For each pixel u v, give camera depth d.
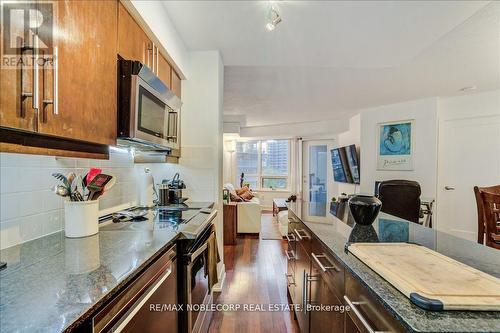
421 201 4.02
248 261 3.43
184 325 1.41
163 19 1.85
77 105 1.02
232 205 4.23
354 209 1.58
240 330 1.97
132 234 1.33
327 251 1.23
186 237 1.40
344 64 2.86
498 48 2.51
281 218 4.85
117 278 0.81
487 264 0.98
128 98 1.37
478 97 4.01
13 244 1.11
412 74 3.21
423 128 4.39
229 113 5.58
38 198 1.23
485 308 0.64
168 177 2.61
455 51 2.57
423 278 0.79
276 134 7.21
